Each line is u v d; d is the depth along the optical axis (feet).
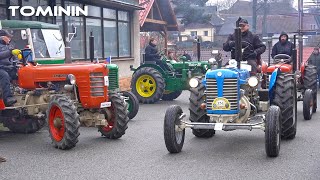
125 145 25.13
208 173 19.19
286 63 34.40
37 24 32.86
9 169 20.33
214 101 22.49
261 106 24.57
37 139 27.43
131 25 62.95
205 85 23.25
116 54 58.90
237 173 19.11
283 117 25.08
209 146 24.45
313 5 78.02
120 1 55.72
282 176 18.57
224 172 19.29
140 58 66.39
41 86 26.63
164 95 47.98
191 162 21.06
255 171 19.36
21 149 24.49
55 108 24.64
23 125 29.14
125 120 26.71
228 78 22.33
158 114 37.42
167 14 77.71
